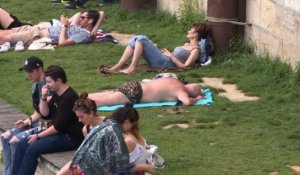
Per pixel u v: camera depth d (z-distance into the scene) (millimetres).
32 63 26359
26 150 25625
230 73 33406
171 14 42000
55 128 25438
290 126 27391
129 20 42500
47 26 39188
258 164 24406
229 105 29656
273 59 33594
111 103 29797
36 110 26859
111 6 44750
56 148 25547
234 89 31812
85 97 23891
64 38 38469
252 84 31875
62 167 24359
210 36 35375
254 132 27016
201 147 25922
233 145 25984
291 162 24469
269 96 30344
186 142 26391
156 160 24266
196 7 40344
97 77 33719
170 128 27688
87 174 21891
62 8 45438
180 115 28859
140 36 34125
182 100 29859
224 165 24406
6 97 32000
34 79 26484
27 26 39156
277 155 25031
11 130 26953
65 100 25297
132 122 22625
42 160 25547
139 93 29891
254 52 35156
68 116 25328
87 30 39000
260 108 29266
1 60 36594
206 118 28391
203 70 34062
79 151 22000
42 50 37938
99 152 21812
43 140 25469
